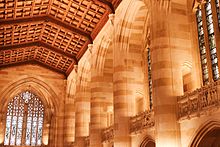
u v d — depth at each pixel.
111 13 23.39
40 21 27.81
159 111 15.71
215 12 15.88
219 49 15.30
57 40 31.72
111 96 26.69
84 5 24.97
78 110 31.02
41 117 39.12
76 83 32.69
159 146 15.37
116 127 21.08
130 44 23.05
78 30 28.55
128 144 20.62
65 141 35.22
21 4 25.02
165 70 16.12
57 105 37.81
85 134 30.17
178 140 15.18
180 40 16.97
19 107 38.75
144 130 18.78
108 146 24.34
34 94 39.28
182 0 17.70
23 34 30.16
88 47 28.58
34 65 37.91
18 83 37.41
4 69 36.91
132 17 22.33
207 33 16.45
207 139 14.71
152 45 16.98
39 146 37.94
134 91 22.05
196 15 17.66
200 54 17.12
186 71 18.30
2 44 30.97
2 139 36.56
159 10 17.12
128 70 22.28
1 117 36.75
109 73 27.12
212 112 13.12
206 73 16.58
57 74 38.72
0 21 26.33
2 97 36.72
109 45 26.45
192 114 14.27
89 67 31.17
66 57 33.84
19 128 38.19
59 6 26.23
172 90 15.90
